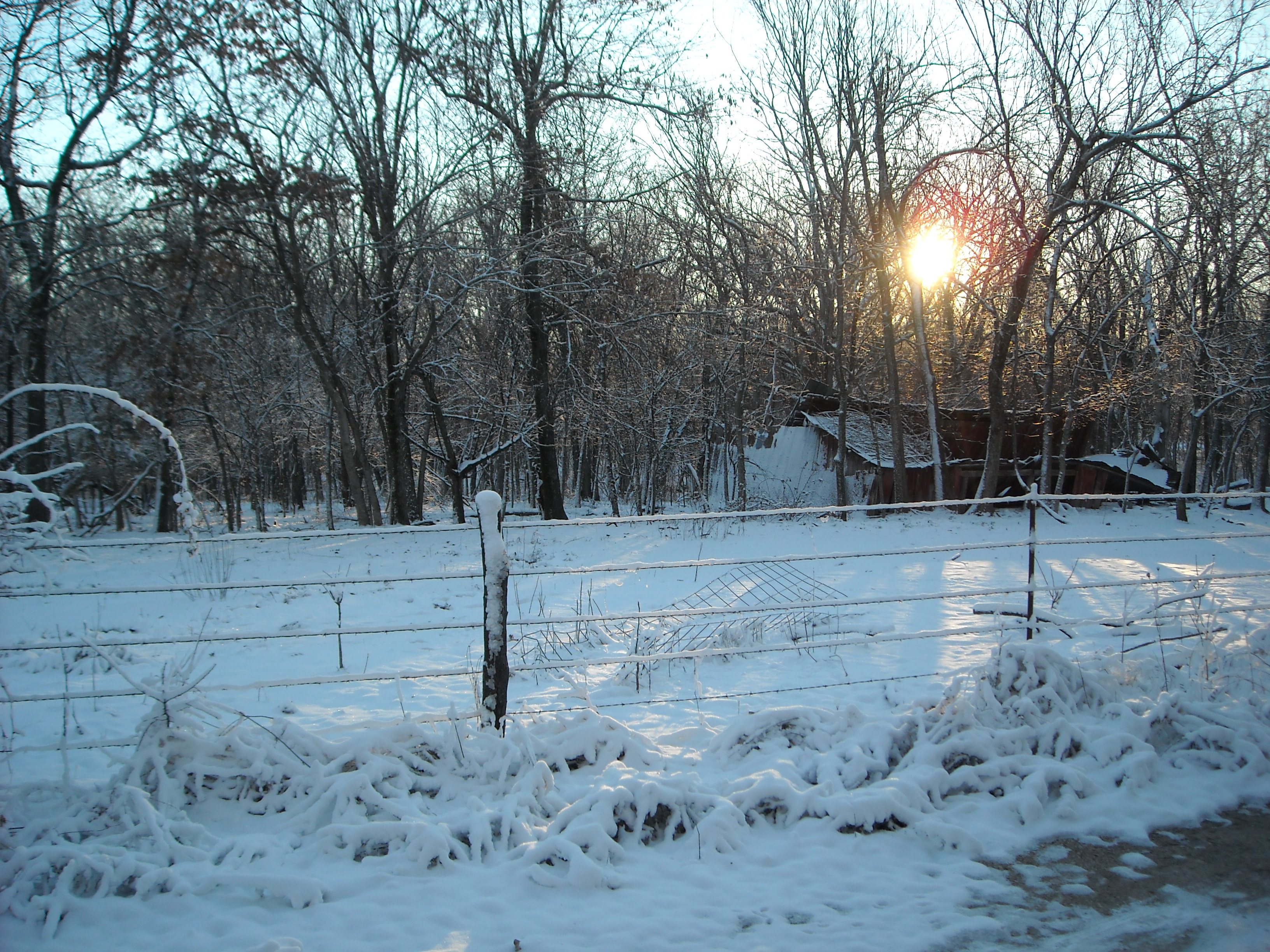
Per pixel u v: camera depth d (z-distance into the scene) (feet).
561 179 75.15
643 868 11.14
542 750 13.44
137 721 19.47
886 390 101.96
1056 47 70.85
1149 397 93.35
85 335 72.69
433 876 10.96
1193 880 10.97
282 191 62.03
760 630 26.16
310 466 143.43
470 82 68.90
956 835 11.62
